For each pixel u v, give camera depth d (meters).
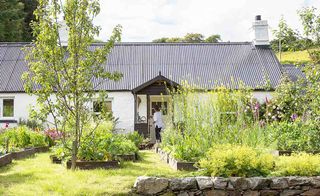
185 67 26.94
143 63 27.17
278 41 12.25
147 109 23.30
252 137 11.55
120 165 11.21
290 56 35.03
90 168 10.73
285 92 12.11
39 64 10.48
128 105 24.59
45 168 10.71
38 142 16.03
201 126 11.82
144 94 23.50
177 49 28.69
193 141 11.74
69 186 8.45
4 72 26.27
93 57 10.62
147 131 22.28
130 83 25.22
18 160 12.54
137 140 18.14
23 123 23.83
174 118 13.89
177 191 8.27
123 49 28.52
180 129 13.23
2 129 18.41
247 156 8.71
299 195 8.37
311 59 11.38
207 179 8.30
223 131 11.52
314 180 8.43
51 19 10.47
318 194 8.41
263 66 26.94
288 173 8.66
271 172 8.70
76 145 10.60
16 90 24.73
